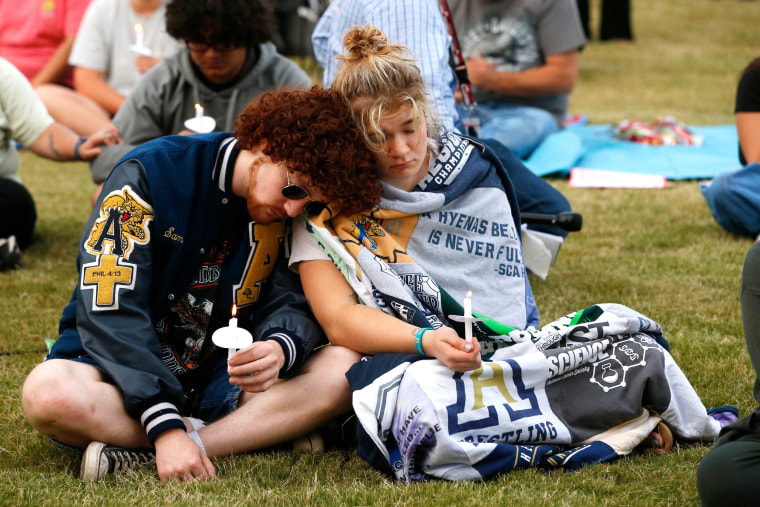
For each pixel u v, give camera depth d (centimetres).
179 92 590
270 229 364
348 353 351
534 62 988
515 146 940
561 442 333
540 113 971
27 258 659
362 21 472
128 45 796
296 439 353
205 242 349
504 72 977
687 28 2514
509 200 397
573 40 974
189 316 362
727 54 2136
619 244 682
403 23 457
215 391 366
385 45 344
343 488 311
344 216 358
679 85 1706
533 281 588
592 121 1293
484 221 379
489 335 356
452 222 372
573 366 340
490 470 317
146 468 328
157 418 318
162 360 350
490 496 298
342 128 331
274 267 373
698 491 281
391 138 343
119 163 345
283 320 354
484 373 327
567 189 882
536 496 296
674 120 1080
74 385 317
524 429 327
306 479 321
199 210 345
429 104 371
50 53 1082
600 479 311
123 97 795
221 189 345
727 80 1767
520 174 526
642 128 1061
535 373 335
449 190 372
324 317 354
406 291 350
